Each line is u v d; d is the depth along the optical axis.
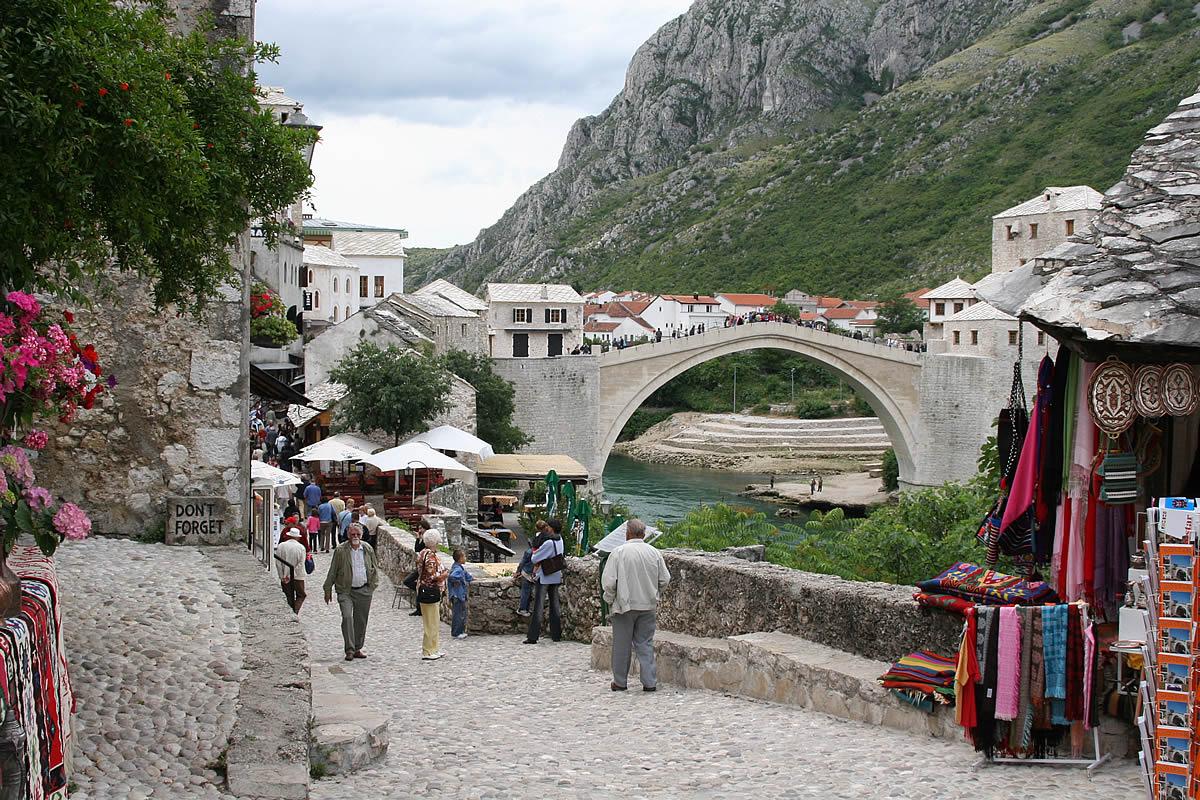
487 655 17.52
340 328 61.50
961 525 23.09
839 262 186.00
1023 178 176.88
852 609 11.59
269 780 6.72
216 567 12.96
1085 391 8.80
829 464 110.94
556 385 80.25
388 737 9.92
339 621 21.20
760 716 11.22
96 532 14.32
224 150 10.76
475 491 52.41
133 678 8.48
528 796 8.27
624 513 51.78
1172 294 8.30
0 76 7.04
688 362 83.06
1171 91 169.00
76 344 7.89
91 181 7.99
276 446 39.94
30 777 5.04
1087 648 8.60
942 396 89.12
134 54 8.45
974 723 8.69
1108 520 8.97
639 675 14.89
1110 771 8.38
